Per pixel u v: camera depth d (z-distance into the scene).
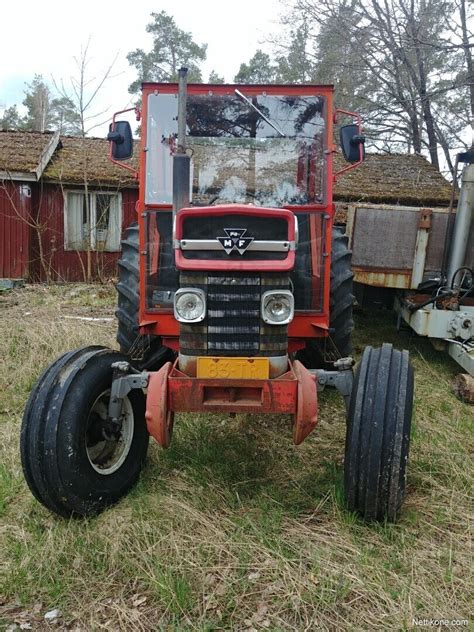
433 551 2.94
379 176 13.85
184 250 3.04
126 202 12.96
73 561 2.87
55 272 12.92
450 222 5.89
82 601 2.63
